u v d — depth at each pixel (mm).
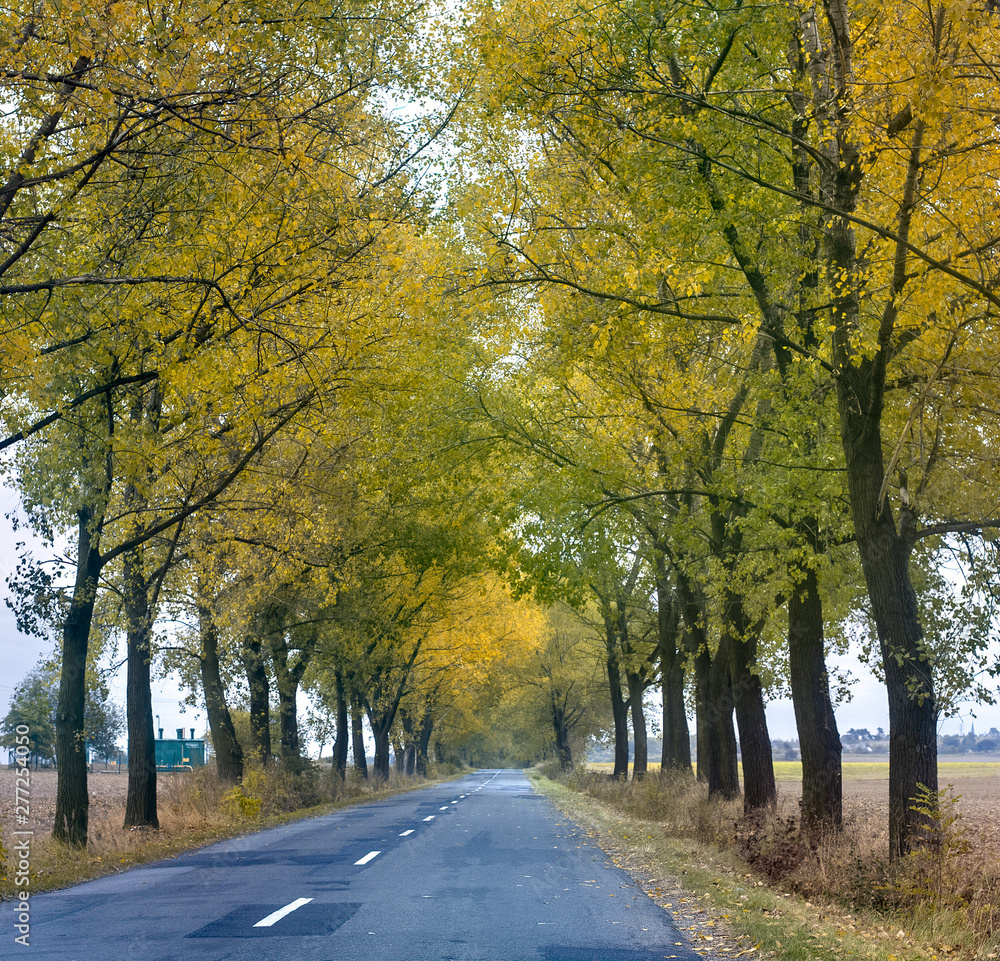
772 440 14430
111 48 9453
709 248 13086
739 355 16500
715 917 8836
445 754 99312
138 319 12398
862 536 11508
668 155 12062
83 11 9109
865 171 10125
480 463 18703
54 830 16672
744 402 16828
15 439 14164
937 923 8641
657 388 15852
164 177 11602
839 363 11664
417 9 16078
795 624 14906
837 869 11258
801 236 13570
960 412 12008
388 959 6754
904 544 11422
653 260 12586
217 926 8242
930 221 9688
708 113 11633
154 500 17828
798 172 12867
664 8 11297
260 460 18562
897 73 8852
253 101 10906
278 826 22156
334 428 16125
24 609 17000
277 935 7750
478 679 50719
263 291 12766
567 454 18031
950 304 9938
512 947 7250
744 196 11844
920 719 11023
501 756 159250
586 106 12055
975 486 13156
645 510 18422
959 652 14289
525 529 16609
